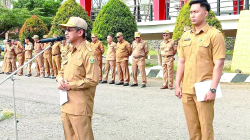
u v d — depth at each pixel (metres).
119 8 14.95
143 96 10.23
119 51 12.79
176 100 9.48
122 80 13.19
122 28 14.79
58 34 16.27
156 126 6.80
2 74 17.78
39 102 9.46
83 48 4.30
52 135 6.34
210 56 4.33
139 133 6.35
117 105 8.92
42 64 16.27
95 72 4.25
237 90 10.80
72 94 4.26
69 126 4.35
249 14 13.35
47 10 31.81
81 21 4.30
